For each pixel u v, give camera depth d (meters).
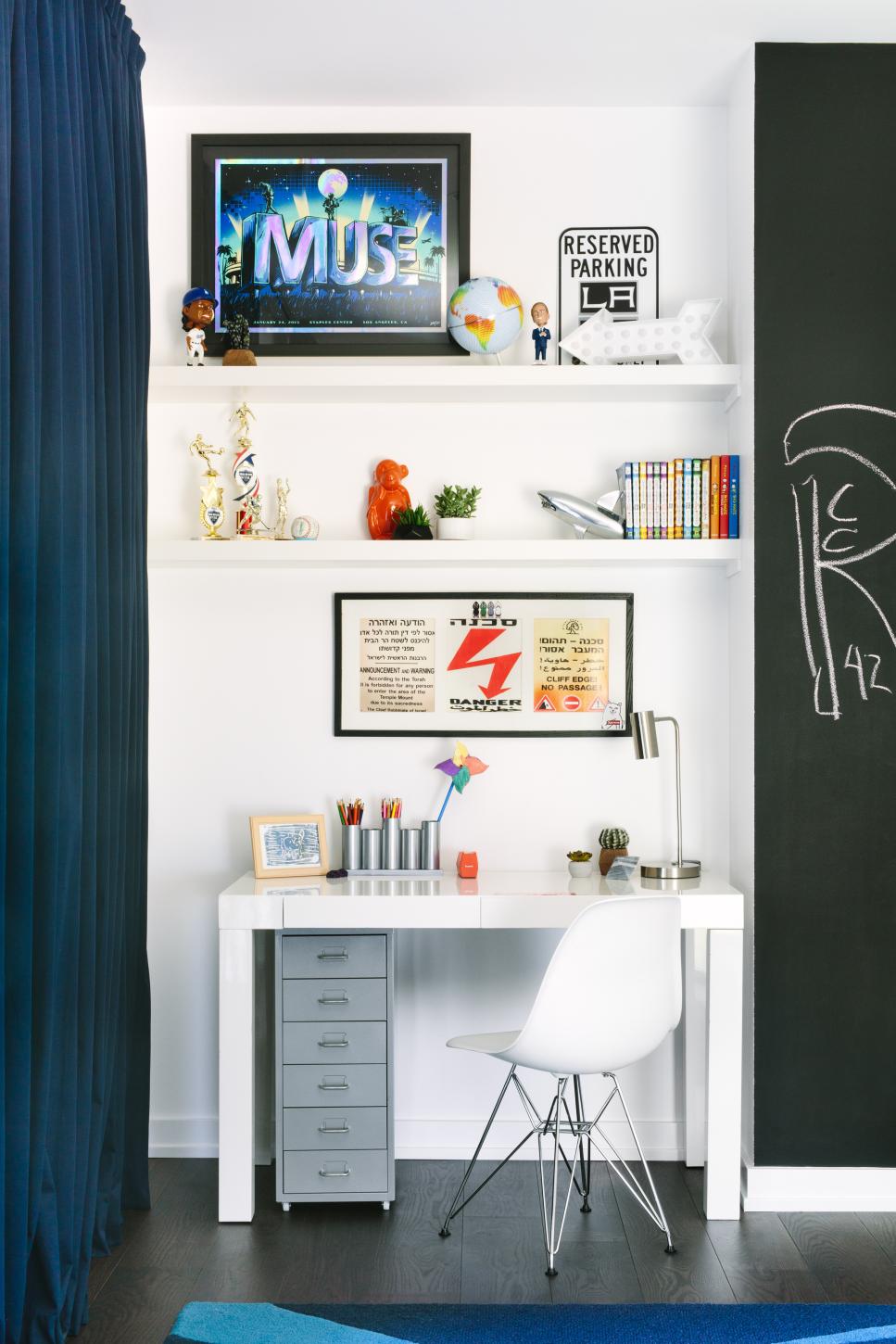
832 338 3.21
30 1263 2.32
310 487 3.58
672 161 3.55
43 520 2.28
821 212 3.22
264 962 3.42
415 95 3.49
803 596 3.20
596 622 3.54
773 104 3.22
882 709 3.18
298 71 3.34
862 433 3.20
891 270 3.21
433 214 3.54
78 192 2.51
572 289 3.55
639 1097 3.49
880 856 3.16
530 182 3.57
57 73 2.41
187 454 3.59
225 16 3.03
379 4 2.98
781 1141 3.13
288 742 3.57
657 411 3.56
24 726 2.13
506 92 3.47
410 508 3.47
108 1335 2.43
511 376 3.33
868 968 3.15
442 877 3.38
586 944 2.71
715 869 3.52
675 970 2.88
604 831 3.43
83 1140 2.49
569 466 3.56
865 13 3.05
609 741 3.54
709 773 3.53
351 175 3.55
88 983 2.51
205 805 3.56
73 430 2.43
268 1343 2.37
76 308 2.43
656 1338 2.40
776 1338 2.40
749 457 3.25
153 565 3.51
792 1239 2.91
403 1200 3.16
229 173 3.55
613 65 3.31
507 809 3.54
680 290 3.55
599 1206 3.12
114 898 2.75
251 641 3.57
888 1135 3.13
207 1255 2.81
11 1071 2.10
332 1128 3.06
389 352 3.53
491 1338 2.39
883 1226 2.99
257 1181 3.30
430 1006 3.52
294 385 3.33
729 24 3.10
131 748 2.97
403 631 3.56
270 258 3.54
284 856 3.39
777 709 3.19
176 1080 3.54
